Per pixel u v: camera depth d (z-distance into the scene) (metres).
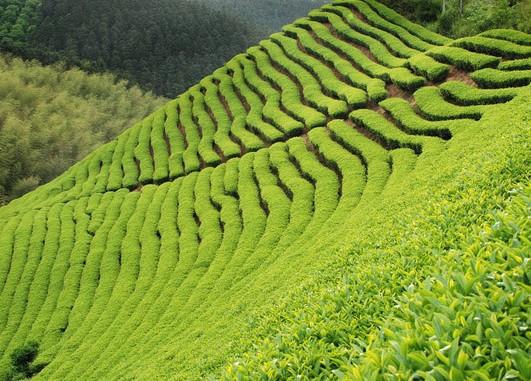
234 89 42.78
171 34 135.25
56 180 47.41
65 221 36.62
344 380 4.23
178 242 28.16
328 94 33.56
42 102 85.25
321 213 22.16
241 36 147.50
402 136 24.47
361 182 23.00
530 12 31.02
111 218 34.50
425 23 39.75
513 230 5.71
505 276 4.52
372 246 11.30
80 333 24.70
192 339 17.17
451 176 14.15
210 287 21.83
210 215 28.33
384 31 37.69
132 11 134.50
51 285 30.38
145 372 16.53
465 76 27.27
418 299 5.02
